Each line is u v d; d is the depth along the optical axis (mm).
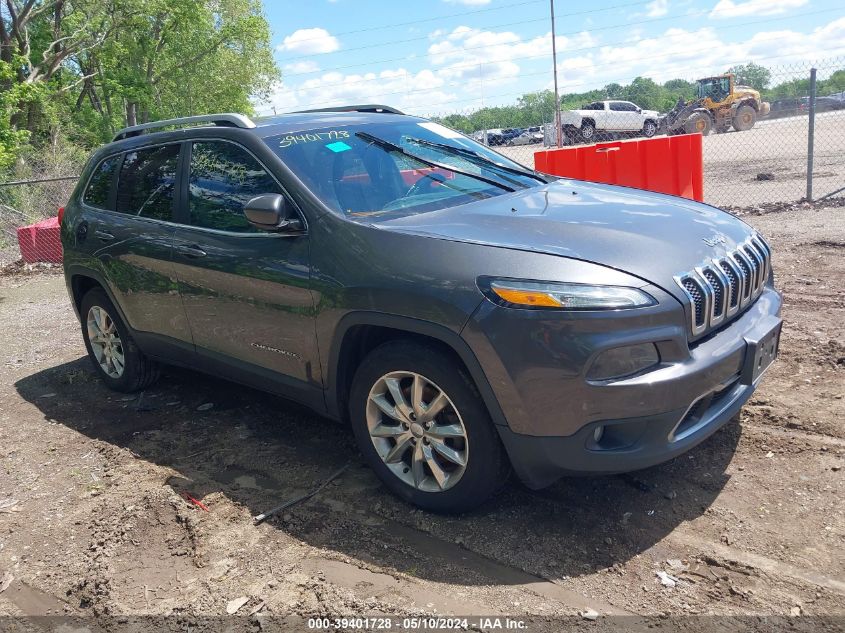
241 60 33500
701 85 26578
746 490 3164
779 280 6230
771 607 2467
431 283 2861
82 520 3455
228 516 3350
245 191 3730
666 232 3088
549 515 3119
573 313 2600
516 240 2924
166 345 4398
